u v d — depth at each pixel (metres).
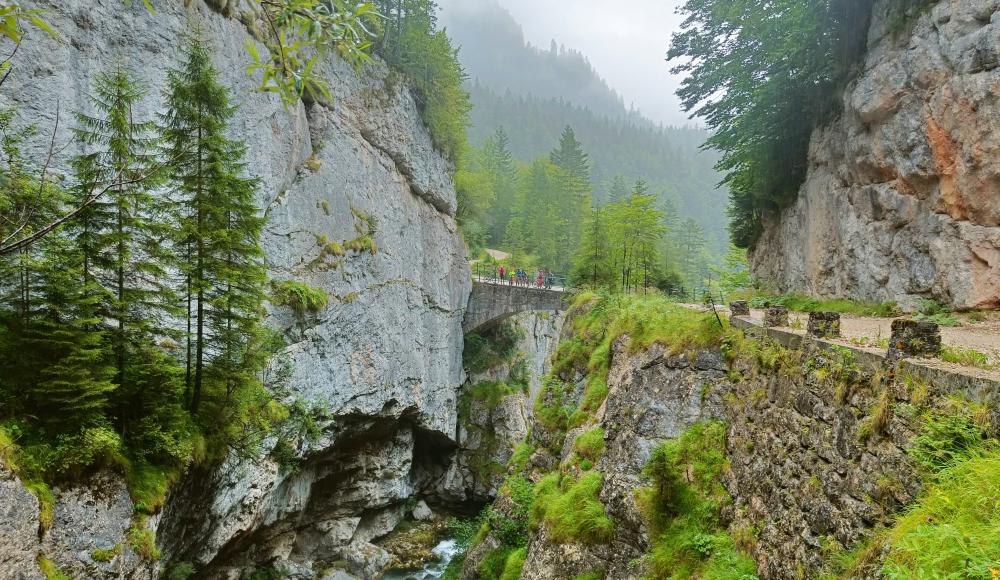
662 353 14.74
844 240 17.28
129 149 10.87
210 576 19.03
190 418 12.32
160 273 11.09
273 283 19.27
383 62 29.28
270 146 20.25
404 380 28.27
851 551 6.15
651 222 30.55
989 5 12.18
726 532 9.85
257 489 17.64
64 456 9.36
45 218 9.05
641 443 13.30
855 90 16.38
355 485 26.73
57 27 13.13
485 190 45.72
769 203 23.92
